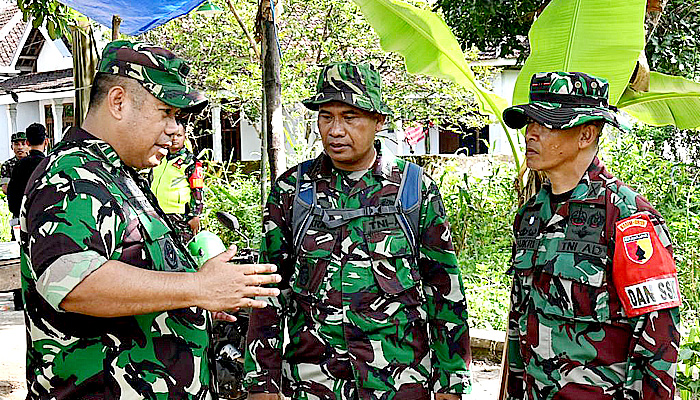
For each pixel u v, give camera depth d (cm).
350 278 276
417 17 402
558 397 251
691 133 902
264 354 289
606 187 250
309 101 280
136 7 559
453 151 1700
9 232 1243
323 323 276
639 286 236
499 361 597
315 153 1046
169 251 235
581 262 247
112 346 221
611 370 244
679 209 735
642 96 410
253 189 978
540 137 254
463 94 1221
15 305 838
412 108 1239
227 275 213
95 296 204
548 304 254
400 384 274
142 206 230
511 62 1294
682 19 677
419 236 287
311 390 278
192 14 1187
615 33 357
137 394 223
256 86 1159
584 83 256
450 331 288
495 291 702
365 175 286
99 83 228
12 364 625
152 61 226
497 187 932
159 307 209
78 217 209
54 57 2162
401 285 278
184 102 226
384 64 1238
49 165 218
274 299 291
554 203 262
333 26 1191
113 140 228
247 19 1156
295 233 286
